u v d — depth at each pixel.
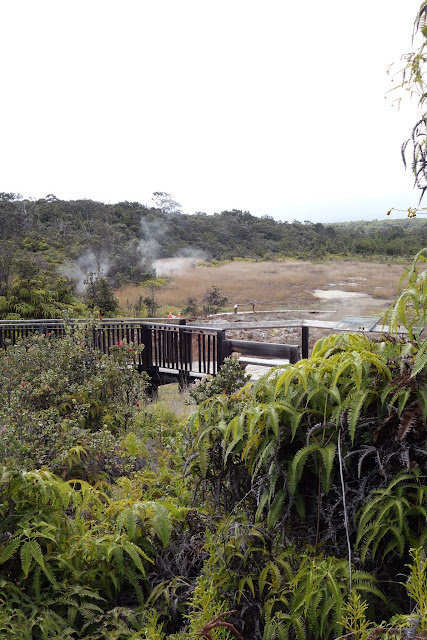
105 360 6.43
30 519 2.03
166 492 3.03
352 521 1.67
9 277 21.02
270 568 1.66
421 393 1.60
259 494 1.86
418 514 1.54
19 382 5.85
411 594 1.28
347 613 1.45
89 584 2.04
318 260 50.09
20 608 1.81
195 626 1.57
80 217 70.06
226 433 1.92
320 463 1.72
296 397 1.84
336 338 2.01
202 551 2.06
